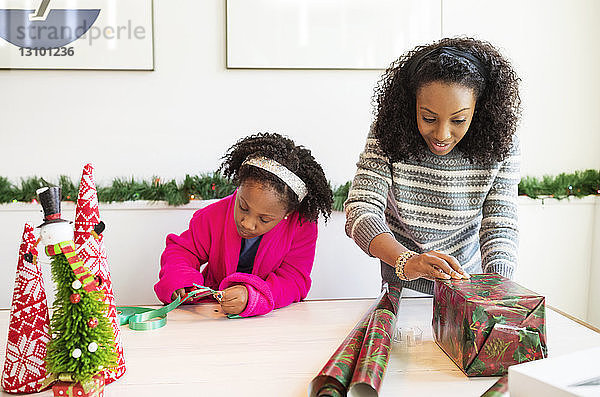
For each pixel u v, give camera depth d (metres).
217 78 2.04
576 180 2.17
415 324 1.14
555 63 2.15
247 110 2.06
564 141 2.18
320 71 2.06
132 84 2.01
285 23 2.02
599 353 0.75
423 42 2.07
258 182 1.31
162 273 1.43
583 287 2.22
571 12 2.13
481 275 1.06
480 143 1.23
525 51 2.13
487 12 2.11
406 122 1.23
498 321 0.89
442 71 1.11
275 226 1.43
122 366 0.90
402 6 2.06
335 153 2.10
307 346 1.03
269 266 1.44
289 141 1.42
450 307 0.96
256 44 2.02
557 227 2.18
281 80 2.06
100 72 1.99
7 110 1.97
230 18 2.00
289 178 1.33
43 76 1.97
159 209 2.01
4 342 1.05
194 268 1.46
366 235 1.24
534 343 0.90
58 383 0.79
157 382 0.88
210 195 2.00
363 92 2.08
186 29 2.01
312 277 2.10
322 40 2.04
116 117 2.01
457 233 1.36
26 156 1.99
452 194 1.30
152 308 1.27
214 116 2.05
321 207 1.45
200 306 1.30
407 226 1.36
